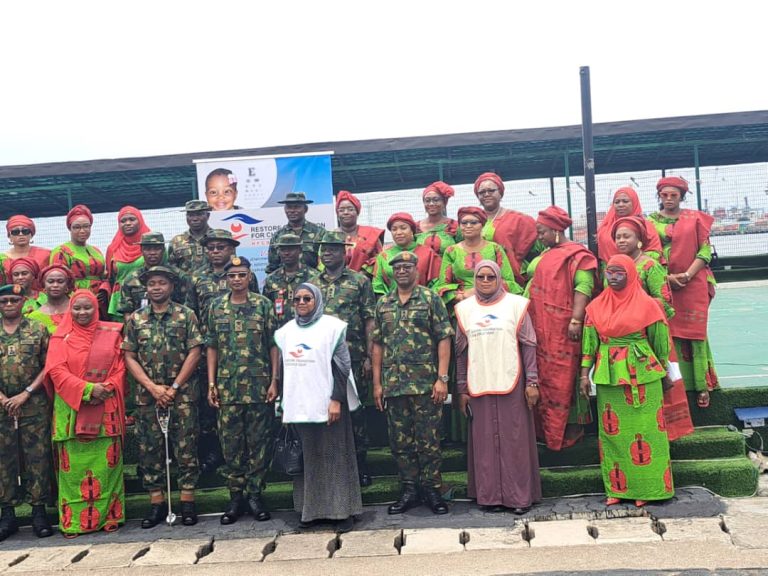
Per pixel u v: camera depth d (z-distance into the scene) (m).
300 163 7.84
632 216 5.55
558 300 5.39
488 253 5.67
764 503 4.97
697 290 5.79
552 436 5.38
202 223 6.36
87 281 6.41
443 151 13.52
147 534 5.09
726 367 7.26
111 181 13.42
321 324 5.00
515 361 5.07
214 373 5.35
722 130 13.29
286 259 5.70
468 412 5.23
